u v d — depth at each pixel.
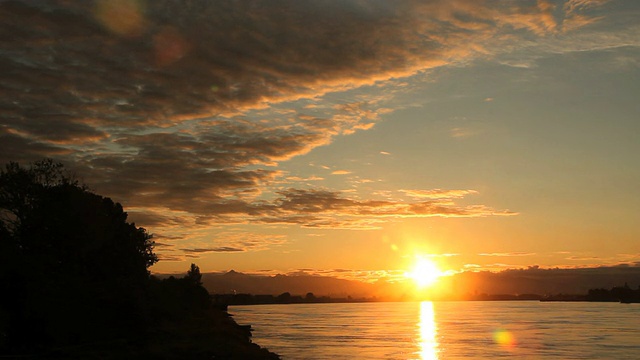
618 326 155.50
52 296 61.19
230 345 67.81
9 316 56.22
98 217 81.00
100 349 55.31
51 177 80.88
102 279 77.12
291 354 83.50
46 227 74.44
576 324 167.38
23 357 48.53
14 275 60.72
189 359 54.66
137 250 108.38
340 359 77.31
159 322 92.88
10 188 76.25
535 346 98.25
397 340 110.88
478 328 151.62
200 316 130.00
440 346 98.19
